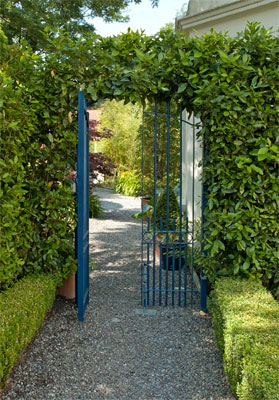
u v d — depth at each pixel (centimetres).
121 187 1645
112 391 235
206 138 344
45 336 311
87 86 348
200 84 332
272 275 340
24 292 292
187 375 255
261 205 337
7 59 336
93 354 283
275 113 323
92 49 337
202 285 370
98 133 942
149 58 330
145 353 287
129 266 558
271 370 169
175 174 877
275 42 322
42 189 359
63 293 402
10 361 222
